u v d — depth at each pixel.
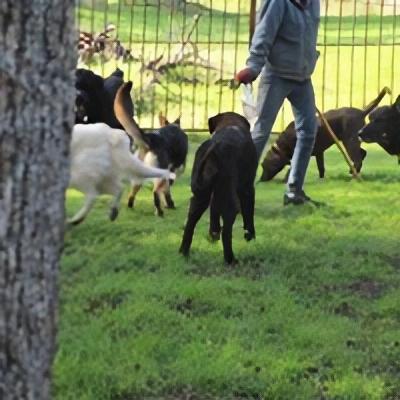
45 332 4.02
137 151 12.10
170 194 12.46
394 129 13.70
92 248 9.91
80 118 12.85
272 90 11.47
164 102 20.97
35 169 3.88
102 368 6.60
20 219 3.88
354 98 23.14
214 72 22.97
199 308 8.12
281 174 15.14
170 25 21.50
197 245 9.99
